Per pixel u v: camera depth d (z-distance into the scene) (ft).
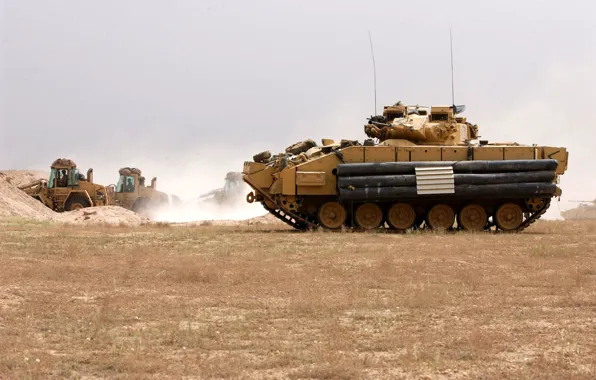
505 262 134.51
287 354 70.44
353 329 81.51
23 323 82.64
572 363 67.67
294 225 216.33
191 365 67.15
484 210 207.82
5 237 175.32
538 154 205.57
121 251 149.38
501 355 70.74
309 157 206.69
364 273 120.37
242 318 87.04
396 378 63.41
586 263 133.39
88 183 366.43
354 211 204.44
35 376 63.57
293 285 109.19
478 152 203.51
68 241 166.61
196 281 112.57
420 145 207.00
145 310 91.04
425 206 206.69
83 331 79.66
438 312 90.38
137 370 65.31
